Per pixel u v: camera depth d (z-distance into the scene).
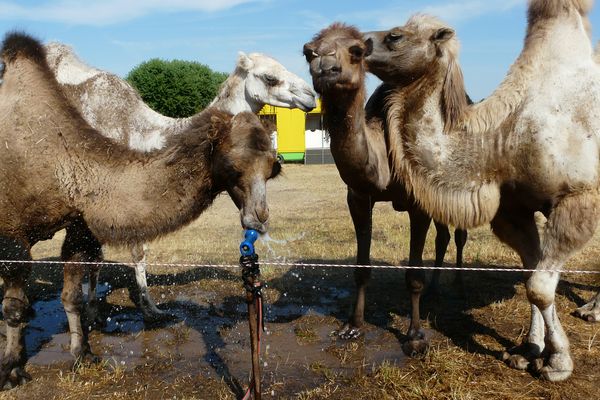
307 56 4.28
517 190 4.49
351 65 4.17
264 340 5.38
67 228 4.61
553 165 4.18
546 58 4.41
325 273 7.70
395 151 4.71
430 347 5.01
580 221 4.20
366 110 5.29
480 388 4.21
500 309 6.10
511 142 4.33
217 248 9.30
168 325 5.85
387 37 4.61
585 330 5.38
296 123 31.64
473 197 4.50
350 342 5.28
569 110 4.21
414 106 4.62
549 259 4.30
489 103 4.51
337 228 10.99
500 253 8.57
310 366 4.73
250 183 3.83
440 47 4.53
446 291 6.85
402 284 7.20
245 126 3.88
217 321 5.96
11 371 4.35
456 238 6.74
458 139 4.49
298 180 22.42
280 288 7.06
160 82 33.72
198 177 4.12
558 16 4.48
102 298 6.83
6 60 4.45
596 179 4.18
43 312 6.34
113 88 6.01
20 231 4.41
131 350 5.16
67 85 5.91
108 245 4.31
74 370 4.60
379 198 5.20
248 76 7.12
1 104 4.37
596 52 4.89
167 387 4.34
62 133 4.22
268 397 4.14
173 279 7.61
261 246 9.30
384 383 4.33
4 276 4.38
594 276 7.23
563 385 4.24
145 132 5.92
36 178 4.22
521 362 4.54
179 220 4.19
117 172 4.16
